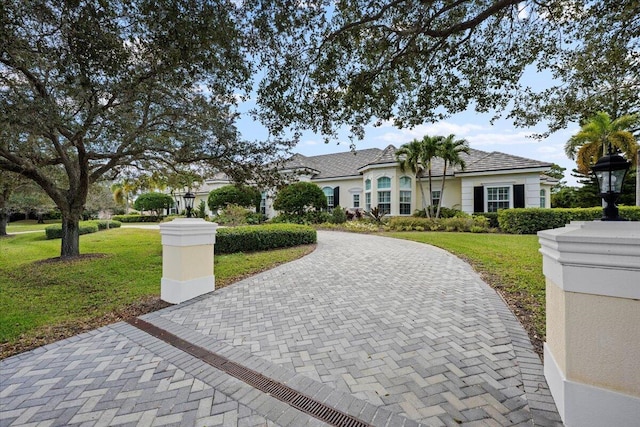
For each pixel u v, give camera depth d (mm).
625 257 1796
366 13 4422
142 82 5133
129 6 3613
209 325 4176
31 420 2320
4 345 3654
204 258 5656
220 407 2443
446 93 5445
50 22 3748
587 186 23016
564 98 5664
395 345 3430
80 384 2795
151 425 2248
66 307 5062
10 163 7969
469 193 18078
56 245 13547
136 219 34500
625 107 5465
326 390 2631
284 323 4195
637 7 3840
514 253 8867
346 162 24969
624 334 1842
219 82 4930
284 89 5125
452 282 6078
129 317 4602
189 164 9906
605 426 1915
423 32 4430
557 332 2264
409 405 2400
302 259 8953
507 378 2719
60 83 4875
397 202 19453
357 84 5047
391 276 6664
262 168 8891
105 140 8320
